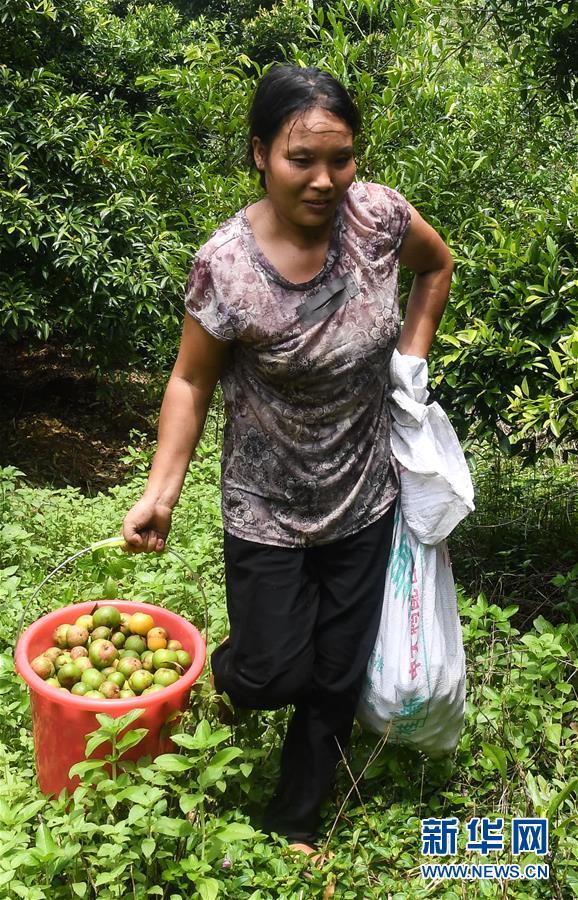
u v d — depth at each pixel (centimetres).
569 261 374
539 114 491
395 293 239
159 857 232
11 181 553
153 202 586
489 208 473
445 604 264
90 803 237
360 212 234
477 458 517
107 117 689
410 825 264
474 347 365
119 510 484
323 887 244
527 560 418
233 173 512
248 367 235
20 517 460
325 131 209
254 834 237
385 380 248
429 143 471
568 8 403
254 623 247
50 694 243
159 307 583
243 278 224
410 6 447
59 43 697
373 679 258
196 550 398
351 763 282
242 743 278
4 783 258
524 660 314
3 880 214
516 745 287
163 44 912
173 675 255
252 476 244
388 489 257
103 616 274
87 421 724
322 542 246
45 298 586
